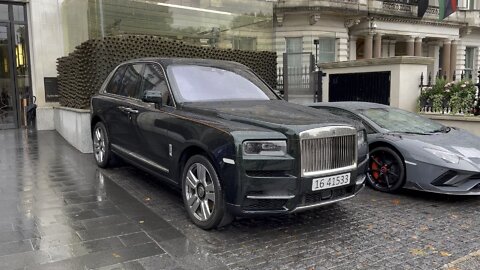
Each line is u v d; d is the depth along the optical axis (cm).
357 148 475
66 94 1129
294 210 428
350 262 396
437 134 673
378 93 1113
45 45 1307
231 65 642
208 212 454
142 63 631
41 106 1305
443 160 581
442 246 437
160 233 451
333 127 446
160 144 529
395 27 2805
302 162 423
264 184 417
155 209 526
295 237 453
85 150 877
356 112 718
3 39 1280
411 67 1077
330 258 404
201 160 457
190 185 476
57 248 405
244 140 416
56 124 1246
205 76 580
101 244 417
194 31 1323
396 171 628
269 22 1550
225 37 1423
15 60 1301
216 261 390
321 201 450
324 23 2453
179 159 494
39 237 430
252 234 458
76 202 546
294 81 1337
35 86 1308
